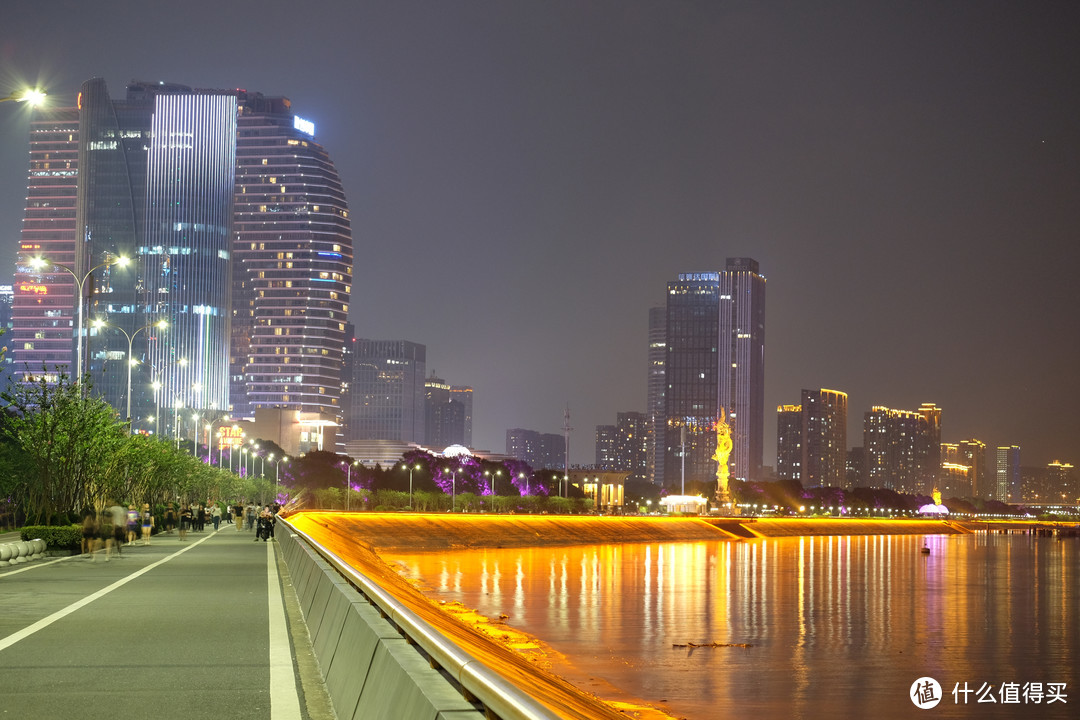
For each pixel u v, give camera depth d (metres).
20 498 84.62
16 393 66.00
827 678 70.31
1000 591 142.62
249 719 13.89
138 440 87.81
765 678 69.38
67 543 56.03
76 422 65.94
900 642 90.12
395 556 168.75
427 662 10.91
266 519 80.88
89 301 74.50
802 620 102.62
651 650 79.81
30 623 24.98
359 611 15.42
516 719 7.37
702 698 61.75
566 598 113.25
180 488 125.06
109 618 26.06
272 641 21.81
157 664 18.67
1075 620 109.00
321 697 15.48
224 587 35.47
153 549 63.25
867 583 148.62
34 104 44.38
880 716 58.34
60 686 16.41
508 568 151.88
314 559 28.70
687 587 131.38
